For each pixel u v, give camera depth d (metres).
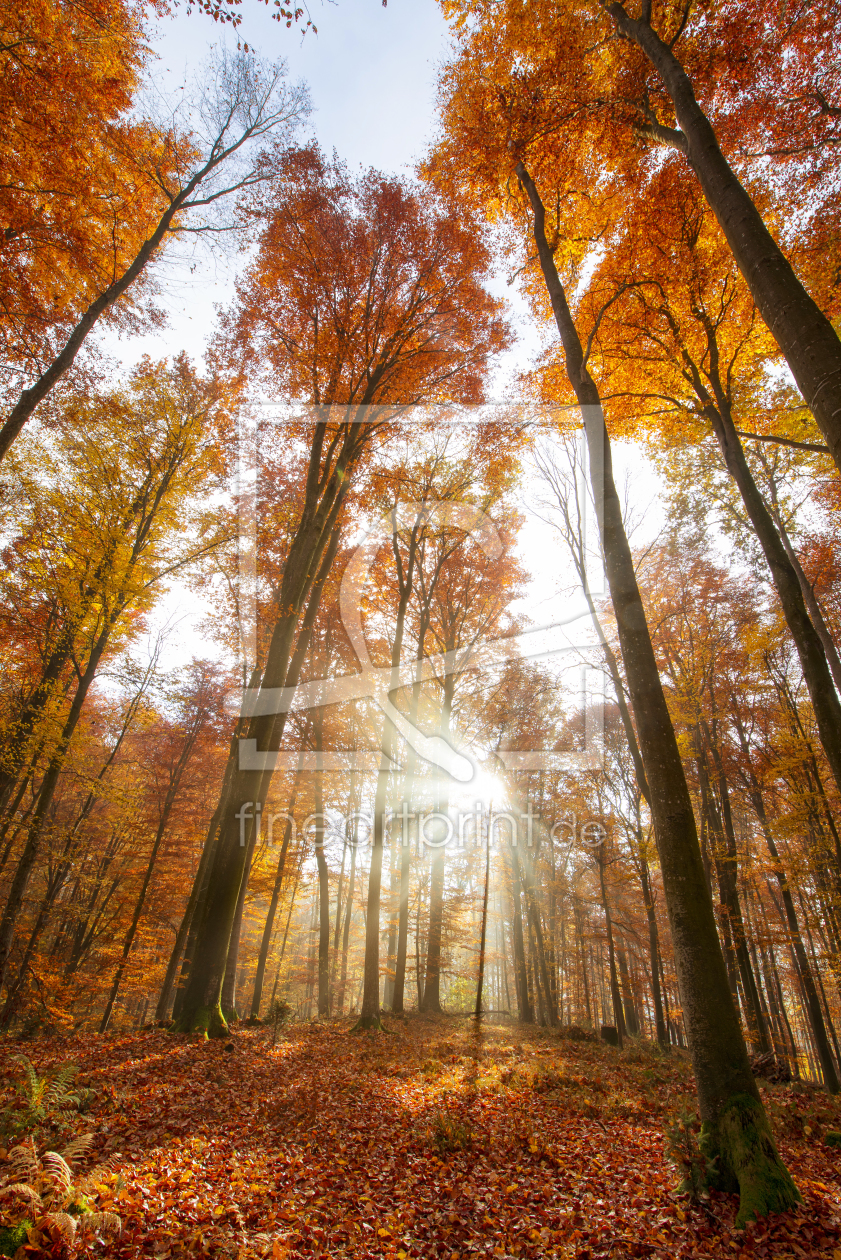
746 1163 3.98
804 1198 4.01
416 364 14.19
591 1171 5.19
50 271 10.62
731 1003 4.45
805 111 8.66
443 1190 4.89
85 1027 17.20
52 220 9.96
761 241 4.11
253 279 13.46
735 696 17.02
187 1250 3.58
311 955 24.73
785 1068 11.68
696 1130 4.72
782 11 7.82
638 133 8.16
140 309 11.80
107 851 17.59
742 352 10.98
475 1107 7.32
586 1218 4.24
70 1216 3.31
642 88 8.06
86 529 11.97
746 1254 3.42
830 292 9.55
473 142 9.09
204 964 10.23
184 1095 6.65
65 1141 4.85
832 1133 6.12
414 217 12.85
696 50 8.15
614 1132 6.36
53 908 14.13
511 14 8.16
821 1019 13.93
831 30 7.95
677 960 4.68
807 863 13.14
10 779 12.60
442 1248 3.97
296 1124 6.22
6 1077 6.65
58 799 18.97
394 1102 7.33
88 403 13.13
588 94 8.30
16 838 14.22
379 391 14.04
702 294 10.41
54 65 8.52
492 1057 11.12
